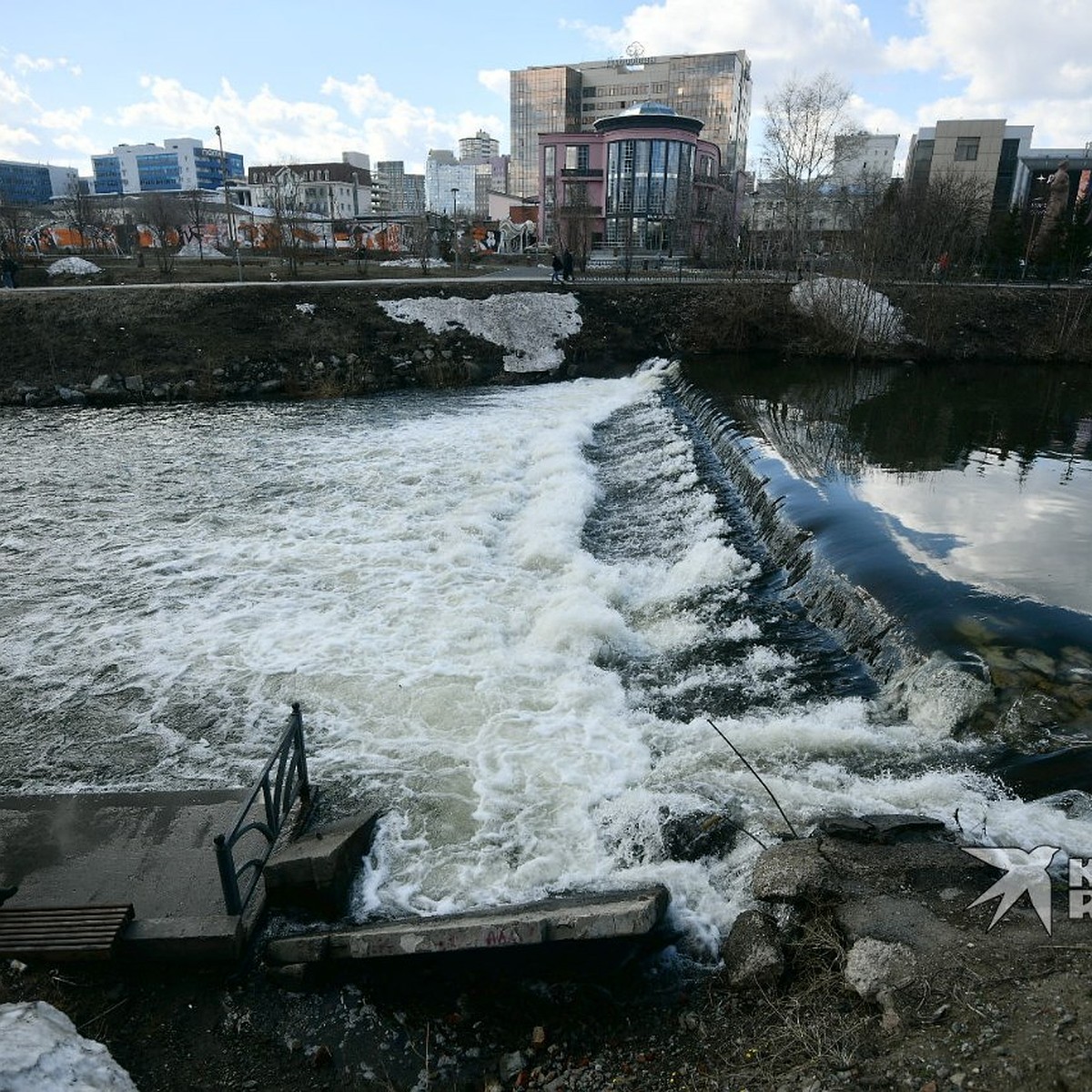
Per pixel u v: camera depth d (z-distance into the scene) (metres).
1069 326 35.75
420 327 33.75
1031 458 18.88
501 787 8.05
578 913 5.75
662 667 10.48
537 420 24.48
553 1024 5.43
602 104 117.25
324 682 10.19
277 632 11.52
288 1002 5.62
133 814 7.44
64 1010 5.46
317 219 63.53
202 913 6.08
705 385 27.22
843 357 34.28
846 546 12.34
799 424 21.73
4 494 17.86
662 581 13.05
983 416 23.61
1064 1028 4.21
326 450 21.44
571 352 34.25
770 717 9.16
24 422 25.33
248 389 29.53
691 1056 5.01
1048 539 12.99
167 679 10.38
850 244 39.88
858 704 9.12
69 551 14.58
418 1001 5.63
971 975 4.82
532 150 121.75
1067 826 6.65
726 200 73.19
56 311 31.30
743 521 15.20
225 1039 5.35
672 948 5.93
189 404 28.31
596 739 8.83
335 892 6.39
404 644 11.04
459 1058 5.23
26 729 9.40
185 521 16.11
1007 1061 4.09
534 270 52.16
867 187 52.88
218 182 179.62
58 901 6.28
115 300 32.25
